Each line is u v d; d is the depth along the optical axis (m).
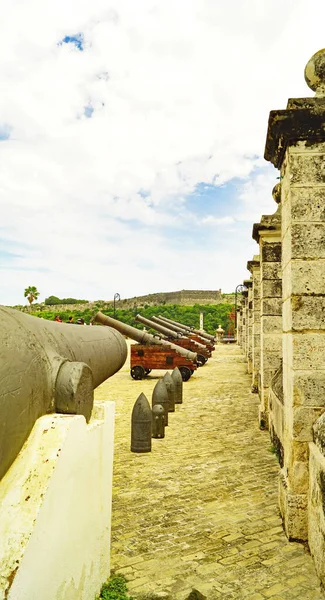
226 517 4.78
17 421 2.39
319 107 4.42
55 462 2.51
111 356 4.29
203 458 6.87
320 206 4.51
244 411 10.57
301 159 4.54
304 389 4.40
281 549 4.11
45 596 2.41
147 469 6.34
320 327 4.44
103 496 3.40
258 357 13.27
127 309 58.34
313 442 4.29
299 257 4.50
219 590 3.48
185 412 10.47
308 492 4.22
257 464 6.56
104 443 3.40
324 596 3.40
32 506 2.34
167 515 4.82
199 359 20.72
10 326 2.62
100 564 3.36
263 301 9.16
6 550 2.19
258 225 9.26
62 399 2.88
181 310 54.72
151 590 3.47
